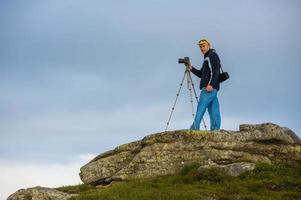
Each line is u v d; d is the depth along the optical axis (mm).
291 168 41281
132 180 42031
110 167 44812
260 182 38344
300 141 45969
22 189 41219
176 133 44000
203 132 43781
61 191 42250
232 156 42375
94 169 45094
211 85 44688
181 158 42625
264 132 43812
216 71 44812
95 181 44688
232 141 43250
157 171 42375
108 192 37844
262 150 43156
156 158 42906
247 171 40250
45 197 40000
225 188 37781
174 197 35562
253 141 43625
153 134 44750
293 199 35656
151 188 38625
